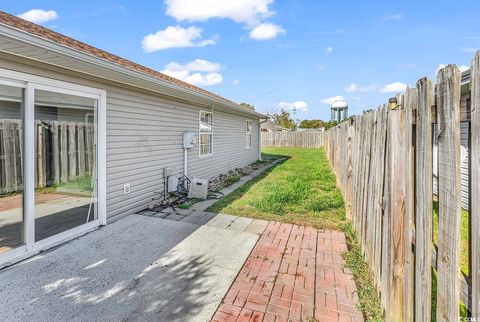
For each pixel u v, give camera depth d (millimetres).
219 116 9688
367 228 3164
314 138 25891
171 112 6465
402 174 2018
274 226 4473
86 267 3098
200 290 2693
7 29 2398
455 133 1278
